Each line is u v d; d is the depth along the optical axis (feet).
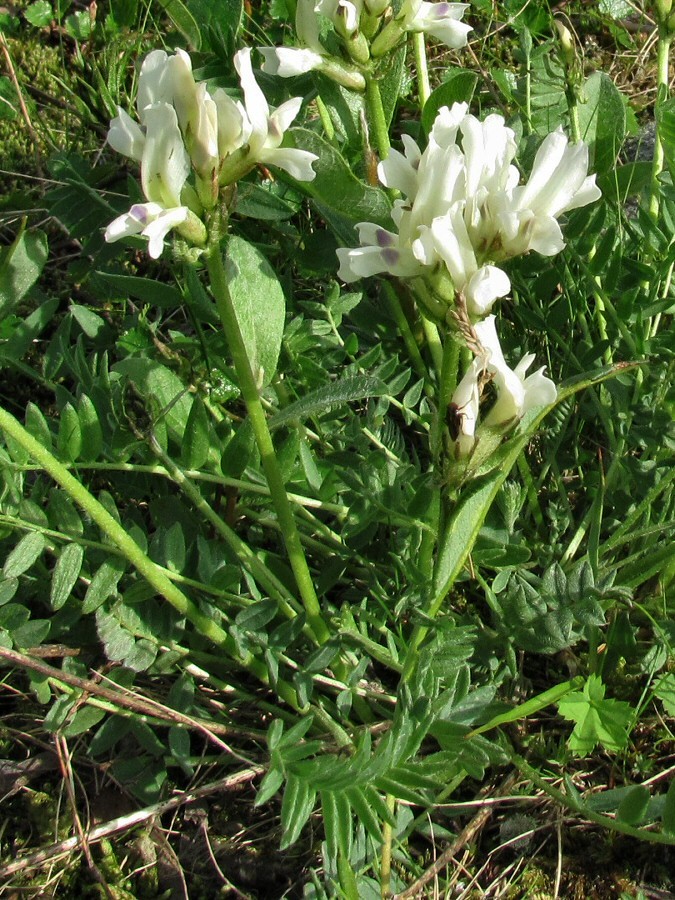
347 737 0.81
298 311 1.03
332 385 0.71
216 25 1.02
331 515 0.98
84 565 0.87
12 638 0.80
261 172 1.02
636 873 0.84
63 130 1.31
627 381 0.94
